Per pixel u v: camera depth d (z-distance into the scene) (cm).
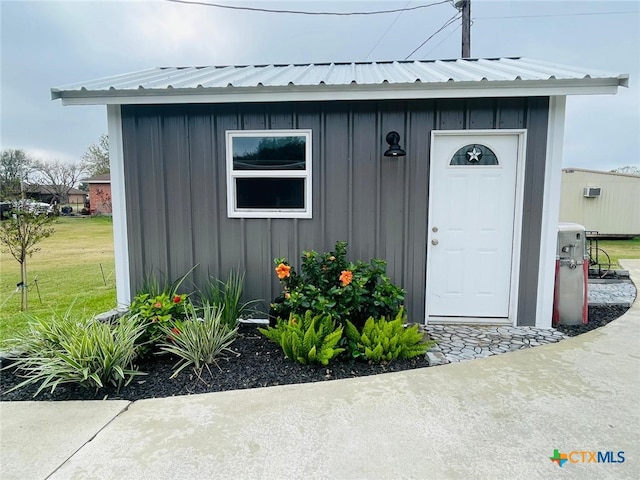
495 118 386
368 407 244
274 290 425
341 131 402
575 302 409
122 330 299
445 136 397
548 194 389
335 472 184
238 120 408
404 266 412
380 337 315
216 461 192
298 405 248
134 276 437
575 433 214
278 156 411
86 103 379
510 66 455
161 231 429
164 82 404
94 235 1405
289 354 316
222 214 421
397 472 183
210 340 312
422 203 404
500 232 407
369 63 577
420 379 283
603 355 325
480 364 308
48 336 298
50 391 272
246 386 279
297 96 369
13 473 184
